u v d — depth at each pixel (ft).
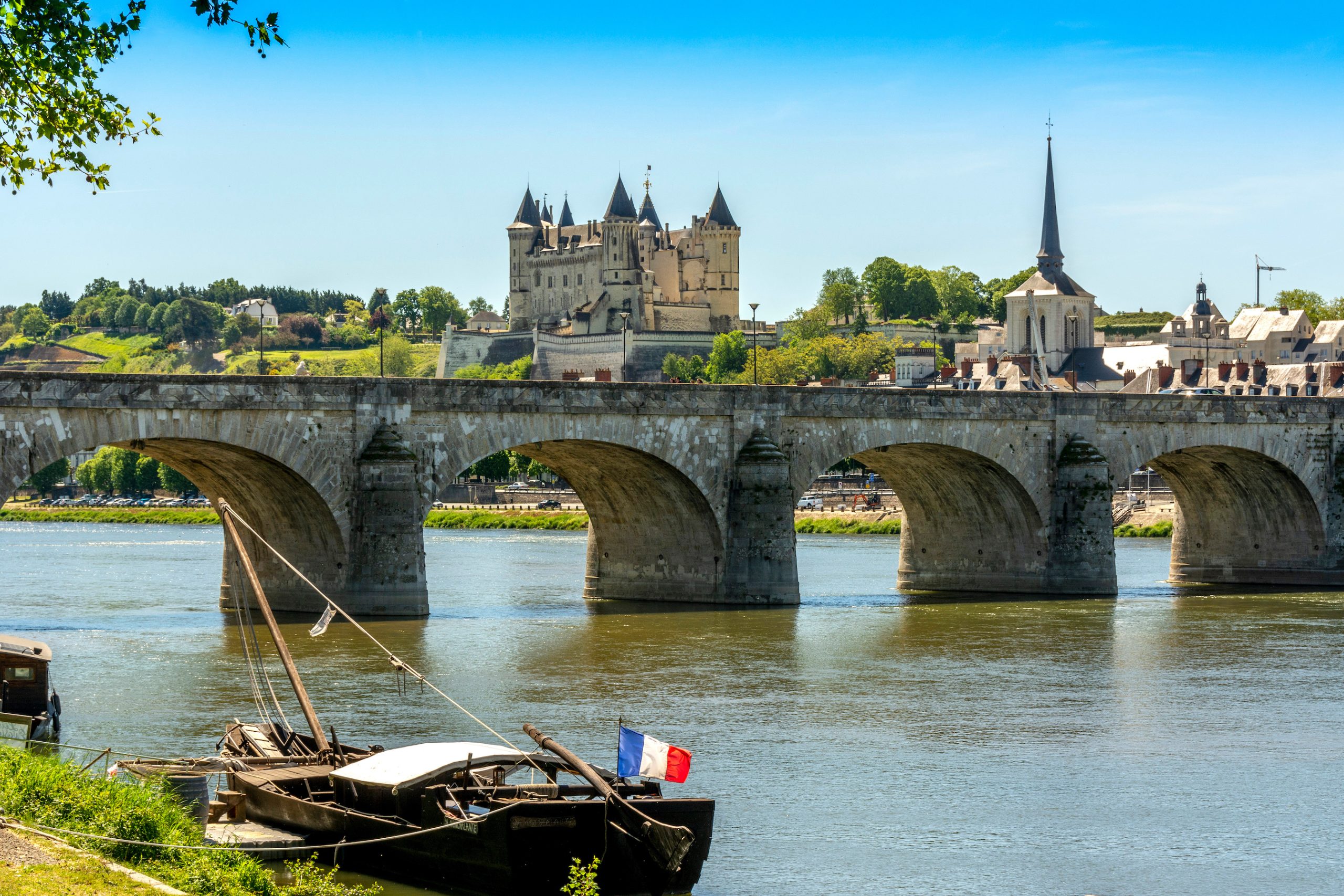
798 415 305.73
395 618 261.24
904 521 358.84
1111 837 139.44
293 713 186.09
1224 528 388.16
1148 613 303.48
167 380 240.12
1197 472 384.27
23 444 227.20
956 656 241.96
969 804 149.79
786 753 169.89
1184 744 177.17
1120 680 219.82
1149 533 599.57
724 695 203.82
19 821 104.27
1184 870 130.52
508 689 205.77
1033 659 239.71
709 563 305.32
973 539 346.74
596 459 302.45
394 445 261.24
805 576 404.57
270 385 250.57
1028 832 140.56
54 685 204.64
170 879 100.89
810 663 232.32
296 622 265.34
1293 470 369.09
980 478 336.90
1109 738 180.34
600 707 193.98
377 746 147.64
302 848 119.24
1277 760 169.78
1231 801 152.35
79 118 128.88
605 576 325.83
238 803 132.26
